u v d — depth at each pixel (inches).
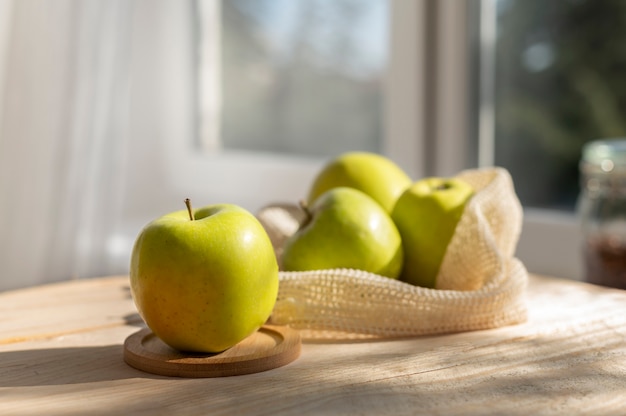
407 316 21.6
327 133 46.4
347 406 16.5
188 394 17.3
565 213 34.4
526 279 23.1
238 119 52.1
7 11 39.8
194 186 53.4
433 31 37.9
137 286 19.1
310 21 46.8
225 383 18.0
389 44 39.6
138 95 53.8
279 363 19.2
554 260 34.2
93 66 41.1
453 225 23.6
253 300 19.1
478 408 16.3
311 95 47.3
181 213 20.2
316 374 18.6
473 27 36.6
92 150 41.6
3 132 40.5
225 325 18.9
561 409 16.3
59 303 25.3
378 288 21.5
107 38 41.4
